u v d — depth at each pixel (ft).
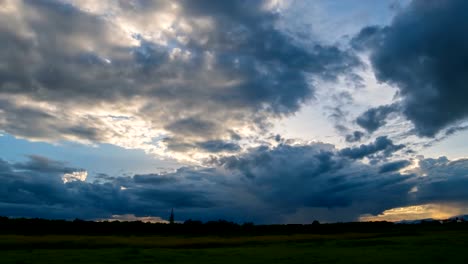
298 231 433.48
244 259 140.05
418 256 141.79
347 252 162.20
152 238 289.94
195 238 298.35
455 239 218.38
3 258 139.13
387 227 452.76
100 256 148.15
